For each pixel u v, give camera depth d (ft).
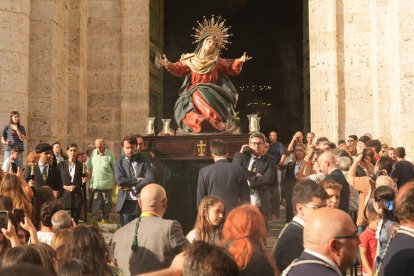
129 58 67.00
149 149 45.37
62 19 64.08
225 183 32.12
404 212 17.08
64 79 64.44
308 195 20.27
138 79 66.90
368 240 27.96
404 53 57.06
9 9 57.21
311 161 39.52
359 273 37.04
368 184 33.27
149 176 38.78
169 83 111.75
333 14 64.03
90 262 17.93
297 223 20.36
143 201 22.16
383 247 23.41
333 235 14.25
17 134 51.21
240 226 17.01
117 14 67.46
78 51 65.36
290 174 45.44
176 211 44.80
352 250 14.35
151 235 21.24
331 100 63.82
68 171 45.16
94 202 53.42
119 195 39.29
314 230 14.43
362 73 63.67
